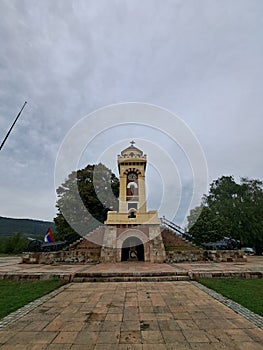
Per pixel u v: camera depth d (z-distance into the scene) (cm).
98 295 816
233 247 2008
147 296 796
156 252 1814
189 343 440
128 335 477
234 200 3356
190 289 894
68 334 484
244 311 623
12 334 485
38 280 1095
